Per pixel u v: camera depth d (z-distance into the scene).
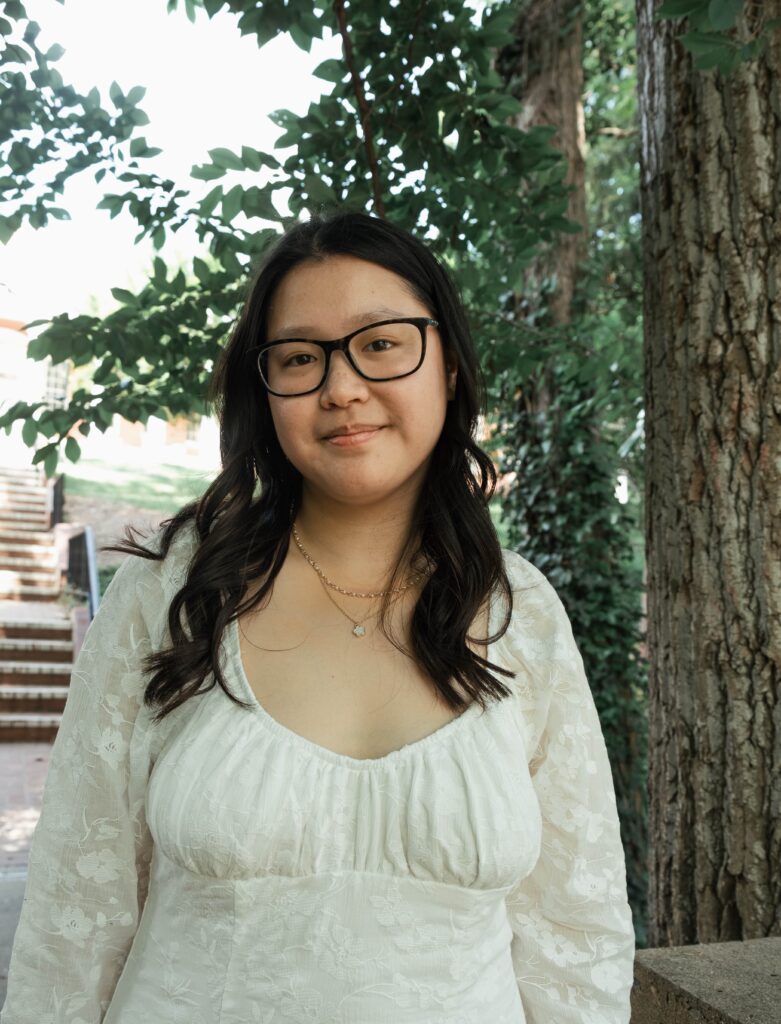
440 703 1.12
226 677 1.09
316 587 1.21
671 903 2.36
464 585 1.20
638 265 7.11
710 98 2.35
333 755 1.04
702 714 2.29
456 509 1.25
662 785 2.44
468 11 2.87
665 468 2.46
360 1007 0.98
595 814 1.23
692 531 2.34
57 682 8.79
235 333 1.26
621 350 4.99
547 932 1.23
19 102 2.89
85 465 20.81
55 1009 1.07
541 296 6.43
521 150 3.02
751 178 2.28
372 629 1.17
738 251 2.29
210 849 0.98
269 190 2.85
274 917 1.00
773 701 2.19
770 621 2.20
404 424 1.12
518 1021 1.13
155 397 3.28
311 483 1.24
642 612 6.50
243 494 1.25
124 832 1.10
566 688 1.22
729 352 2.29
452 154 3.05
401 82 2.93
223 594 1.13
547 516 6.43
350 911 1.01
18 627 9.23
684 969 1.71
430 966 1.02
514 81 6.63
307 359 1.13
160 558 1.16
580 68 6.77
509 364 3.86
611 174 9.16
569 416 6.15
